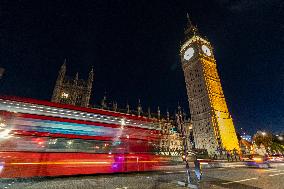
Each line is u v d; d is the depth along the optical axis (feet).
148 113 280.72
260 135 268.82
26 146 36.37
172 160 88.07
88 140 43.70
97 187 35.09
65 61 243.60
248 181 42.04
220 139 247.70
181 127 64.95
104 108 251.19
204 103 276.41
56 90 223.30
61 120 41.81
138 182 40.88
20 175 34.17
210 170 70.69
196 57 307.17
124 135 49.67
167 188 34.42
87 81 246.27
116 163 45.80
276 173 58.39
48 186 35.53
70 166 39.50
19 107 38.04
